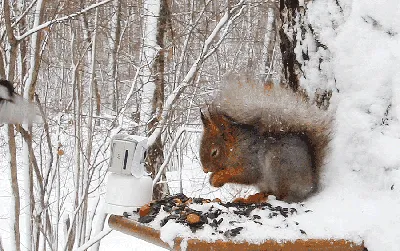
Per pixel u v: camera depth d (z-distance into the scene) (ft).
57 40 7.95
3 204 8.31
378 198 3.30
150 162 7.25
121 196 3.50
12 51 4.72
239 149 3.51
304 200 3.43
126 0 8.36
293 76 3.88
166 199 3.54
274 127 3.46
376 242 3.06
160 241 3.03
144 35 8.11
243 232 3.00
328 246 3.04
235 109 3.54
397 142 3.34
